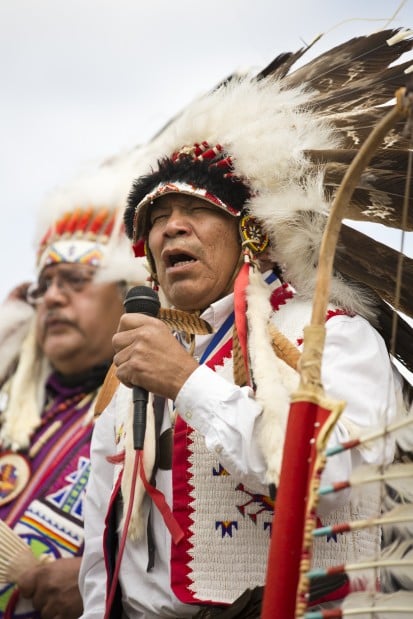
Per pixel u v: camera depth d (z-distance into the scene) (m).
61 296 6.01
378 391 3.57
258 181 3.83
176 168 3.90
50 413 5.81
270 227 3.81
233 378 3.72
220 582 3.55
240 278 3.75
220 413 3.40
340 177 3.79
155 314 3.74
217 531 3.58
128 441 3.85
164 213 3.92
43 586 5.03
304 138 3.88
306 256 3.82
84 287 6.02
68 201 6.20
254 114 3.94
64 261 6.04
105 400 4.16
